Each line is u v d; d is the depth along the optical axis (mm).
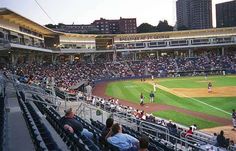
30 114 12711
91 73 87812
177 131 21656
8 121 12367
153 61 108125
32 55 86625
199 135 21562
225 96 46531
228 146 18875
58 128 11039
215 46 117688
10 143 8820
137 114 27797
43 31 90750
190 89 58156
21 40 74562
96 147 9023
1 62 70875
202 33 117062
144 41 117375
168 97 48250
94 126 16438
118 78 91625
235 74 92375
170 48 118000
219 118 31359
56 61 101938
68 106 25375
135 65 104125
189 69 98875
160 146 14367
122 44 115875
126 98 49188
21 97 19391
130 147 8953
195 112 34906
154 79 87812
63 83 59375
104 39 113000
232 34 115250
